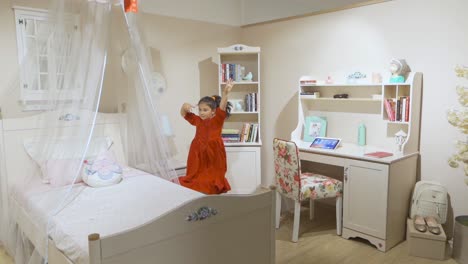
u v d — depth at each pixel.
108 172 2.95
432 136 3.26
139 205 2.44
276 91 4.50
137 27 2.93
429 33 3.18
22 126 2.97
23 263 2.69
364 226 3.20
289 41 4.29
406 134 3.31
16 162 2.96
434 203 3.16
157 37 3.97
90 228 2.05
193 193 2.71
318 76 4.05
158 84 3.95
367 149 3.51
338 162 3.36
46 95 2.61
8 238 2.97
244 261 2.24
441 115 3.18
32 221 2.44
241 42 4.78
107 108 3.52
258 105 4.10
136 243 1.72
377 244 3.12
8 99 2.91
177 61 4.17
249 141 4.16
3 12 2.92
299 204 3.28
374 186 3.09
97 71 2.67
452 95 3.10
